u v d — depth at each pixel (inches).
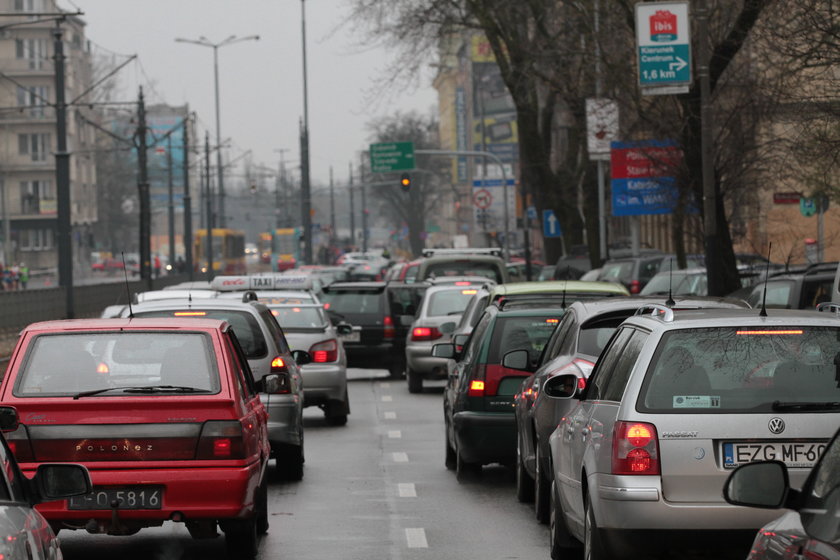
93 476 1123.9
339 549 1305.4
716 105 3513.8
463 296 3272.6
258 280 3056.1
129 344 1194.6
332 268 7736.2
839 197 3312.0
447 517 1503.4
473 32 5305.1
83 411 1138.7
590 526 995.3
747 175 3617.1
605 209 5890.8
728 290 3440.0
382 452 2138.3
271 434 1753.2
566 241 6067.9
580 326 1403.8
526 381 1567.4
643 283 4648.1
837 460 592.7
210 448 1138.7
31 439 1133.7
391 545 1326.3
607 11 3489.2
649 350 971.9
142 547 1347.2
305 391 2468.0
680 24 3063.5
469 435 1692.9
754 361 962.7
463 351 1886.1
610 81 3656.5
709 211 3184.1
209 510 1132.5
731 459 936.3
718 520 928.9
